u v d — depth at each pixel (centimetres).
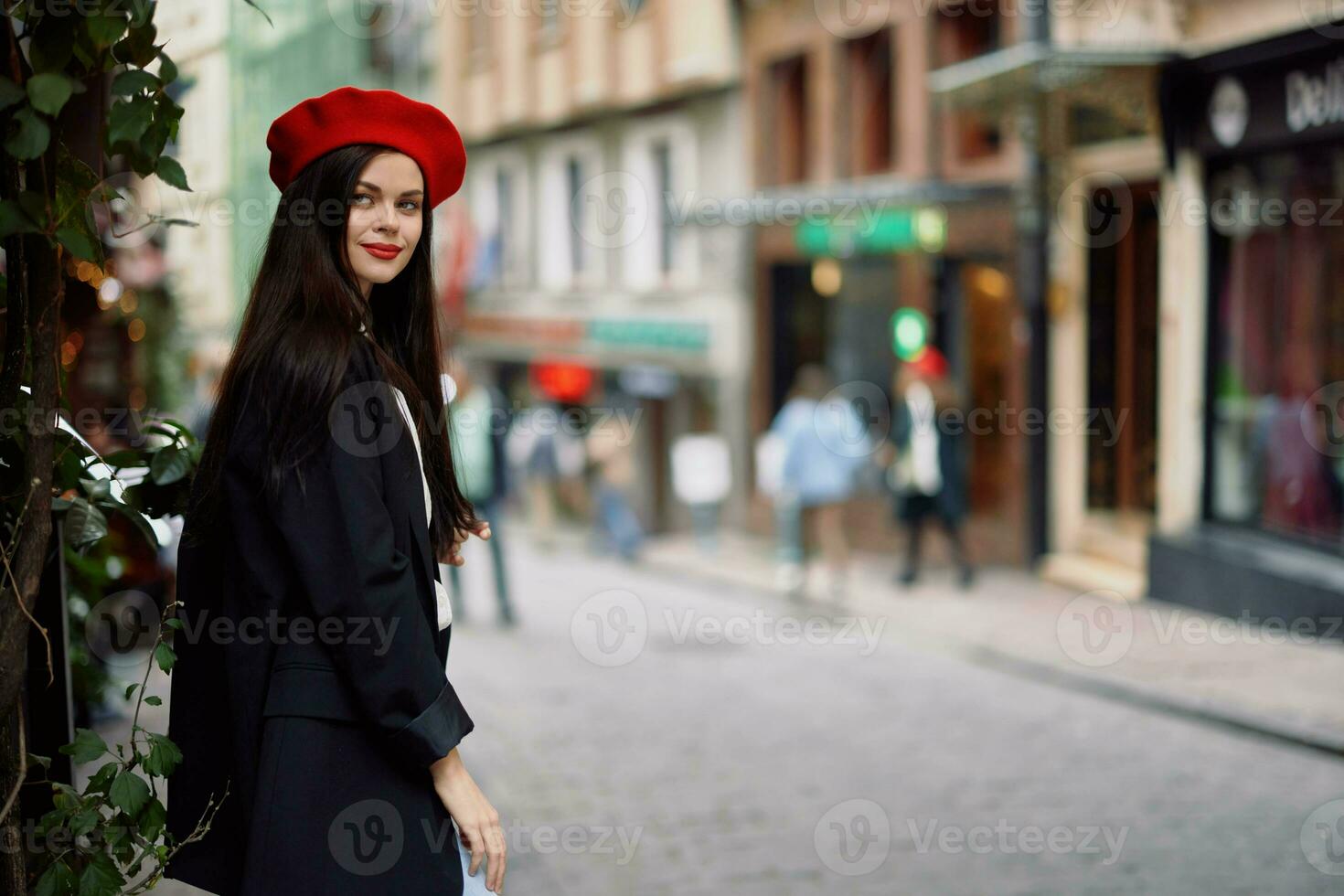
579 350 2230
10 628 232
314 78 1152
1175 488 1227
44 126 224
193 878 238
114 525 430
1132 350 1309
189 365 905
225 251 750
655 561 1683
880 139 1664
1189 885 538
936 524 1360
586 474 1895
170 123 238
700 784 690
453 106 2516
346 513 220
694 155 1964
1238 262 1162
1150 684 893
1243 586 1116
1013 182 1426
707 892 530
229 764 237
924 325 1352
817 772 713
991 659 1022
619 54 2064
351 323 232
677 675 975
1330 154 1047
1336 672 920
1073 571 1352
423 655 223
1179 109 1192
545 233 2347
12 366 241
